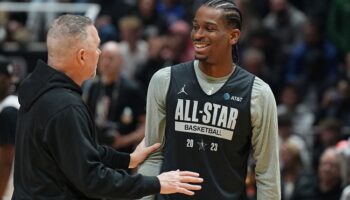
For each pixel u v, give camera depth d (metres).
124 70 24.50
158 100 10.61
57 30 9.43
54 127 9.14
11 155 14.03
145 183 9.34
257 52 24.67
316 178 18.89
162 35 27.06
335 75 25.53
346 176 16.38
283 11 26.95
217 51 10.33
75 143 9.07
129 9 28.02
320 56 25.58
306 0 28.72
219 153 10.43
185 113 10.47
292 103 23.94
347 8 26.00
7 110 13.88
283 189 19.19
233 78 10.52
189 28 25.73
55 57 9.44
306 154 21.69
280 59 26.09
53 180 9.29
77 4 27.64
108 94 18.14
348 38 25.97
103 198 9.40
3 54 23.31
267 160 10.51
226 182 10.47
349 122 23.27
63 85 9.34
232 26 10.38
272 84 24.91
